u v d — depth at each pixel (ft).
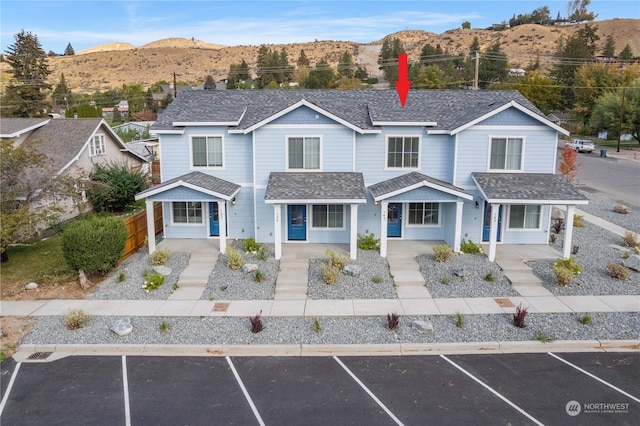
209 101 75.72
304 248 67.97
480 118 65.21
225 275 59.00
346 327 47.14
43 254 69.00
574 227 79.36
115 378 38.81
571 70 278.67
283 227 70.59
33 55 209.56
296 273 59.41
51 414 34.01
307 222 70.08
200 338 45.11
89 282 56.85
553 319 48.34
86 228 55.21
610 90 222.89
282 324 47.80
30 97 207.72
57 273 60.70
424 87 259.39
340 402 35.14
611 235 75.41
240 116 69.67
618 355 42.11
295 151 68.18
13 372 39.81
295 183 65.26
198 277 58.29
